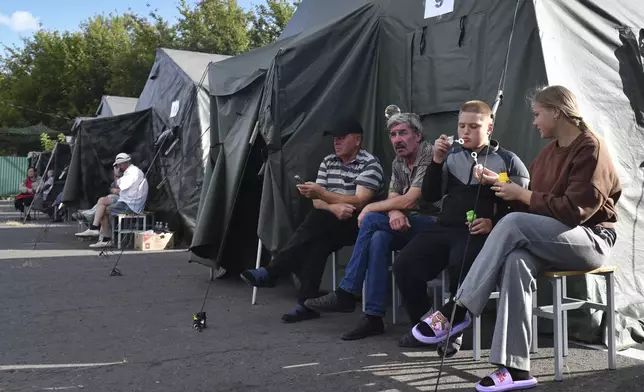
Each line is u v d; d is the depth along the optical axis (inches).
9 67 1435.8
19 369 131.3
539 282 153.3
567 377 121.3
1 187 1129.4
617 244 156.6
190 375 126.3
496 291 130.9
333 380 122.0
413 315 145.0
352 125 181.0
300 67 201.5
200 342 152.7
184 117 371.9
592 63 164.4
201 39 1060.5
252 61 238.8
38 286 237.3
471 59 178.1
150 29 1104.8
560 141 120.6
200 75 376.5
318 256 177.6
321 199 177.0
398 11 204.2
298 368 130.2
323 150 201.5
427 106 191.9
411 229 156.8
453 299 126.6
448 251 142.4
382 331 158.9
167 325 171.9
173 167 381.4
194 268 286.2
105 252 351.6
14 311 191.0
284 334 160.6
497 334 112.2
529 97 159.5
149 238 363.3
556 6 162.1
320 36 204.7
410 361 134.5
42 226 565.9
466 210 137.6
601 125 161.0
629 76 169.2
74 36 1332.4
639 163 165.9
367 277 156.6
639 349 146.6
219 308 195.5
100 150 430.6
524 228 111.9
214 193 223.8
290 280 241.9
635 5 177.9
